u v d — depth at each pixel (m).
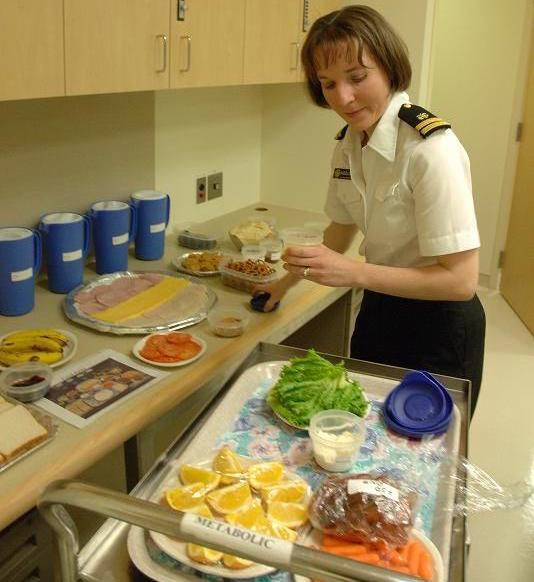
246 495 0.98
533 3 3.80
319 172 2.73
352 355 1.82
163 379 1.37
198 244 2.22
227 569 0.86
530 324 3.81
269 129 2.79
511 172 4.16
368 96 1.40
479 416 2.96
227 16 1.84
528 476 2.54
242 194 2.79
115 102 1.99
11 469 1.08
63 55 1.37
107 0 1.44
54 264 1.74
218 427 1.19
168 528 0.75
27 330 1.51
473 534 2.21
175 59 1.68
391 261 1.59
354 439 1.09
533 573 2.06
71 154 1.88
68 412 1.25
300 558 0.70
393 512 0.94
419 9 2.39
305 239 1.77
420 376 1.28
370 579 0.68
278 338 1.66
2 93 1.27
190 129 2.38
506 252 4.30
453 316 1.59
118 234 1.88
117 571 0.88
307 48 1.43
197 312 1.66
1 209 1.72
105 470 1.61
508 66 4.01
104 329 1.54
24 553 1.15
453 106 4.29
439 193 1.36
